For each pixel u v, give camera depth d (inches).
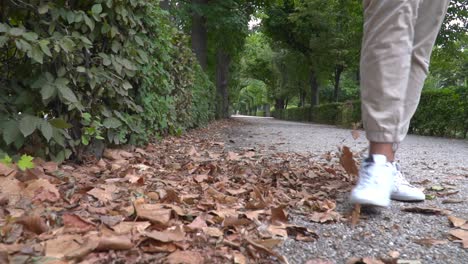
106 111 120.2
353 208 78.1
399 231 65.6
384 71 72.5
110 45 120.3
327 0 773.3
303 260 52.8
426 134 423.8
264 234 59.4
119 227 55.9
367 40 74.2
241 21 506.6
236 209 72.9
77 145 112.7
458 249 58.2
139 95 147.3
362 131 417.4
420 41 80.4
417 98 80.7
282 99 1609.3
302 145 224.1
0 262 43.2
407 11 71.6
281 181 102.0
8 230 53.1
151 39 151.9
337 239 61.2
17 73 96.5
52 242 49.3
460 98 371.6
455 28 564.1
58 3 104.6
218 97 612.7
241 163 133.5
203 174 109.3
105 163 117.0
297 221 69.6
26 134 86.9
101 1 111.3
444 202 85.3
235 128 414.0
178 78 233.5
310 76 984.3
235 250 53.0
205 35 522.0
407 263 51.9
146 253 49.8
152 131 176.4
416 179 116.1
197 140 228.4
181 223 62.3
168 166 123.1
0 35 89.4
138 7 132.5
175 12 473.7
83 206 68.4
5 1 94.4
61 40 92.7
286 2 872.9
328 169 116.1
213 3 499.2
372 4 72.9
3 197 67.1
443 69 711.7
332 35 814.5
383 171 72.1
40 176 85.7
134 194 78.7
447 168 140.9
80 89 111.6
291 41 919.7
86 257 46.9
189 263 47.2
